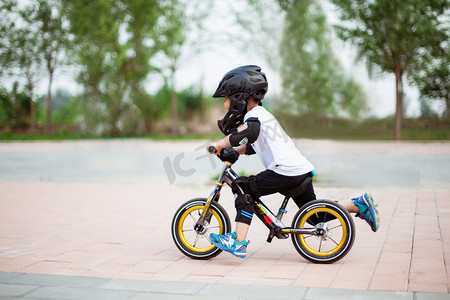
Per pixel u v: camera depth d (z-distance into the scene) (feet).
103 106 103.81
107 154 58.59
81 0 102.94
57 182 32.94
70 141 92.58
